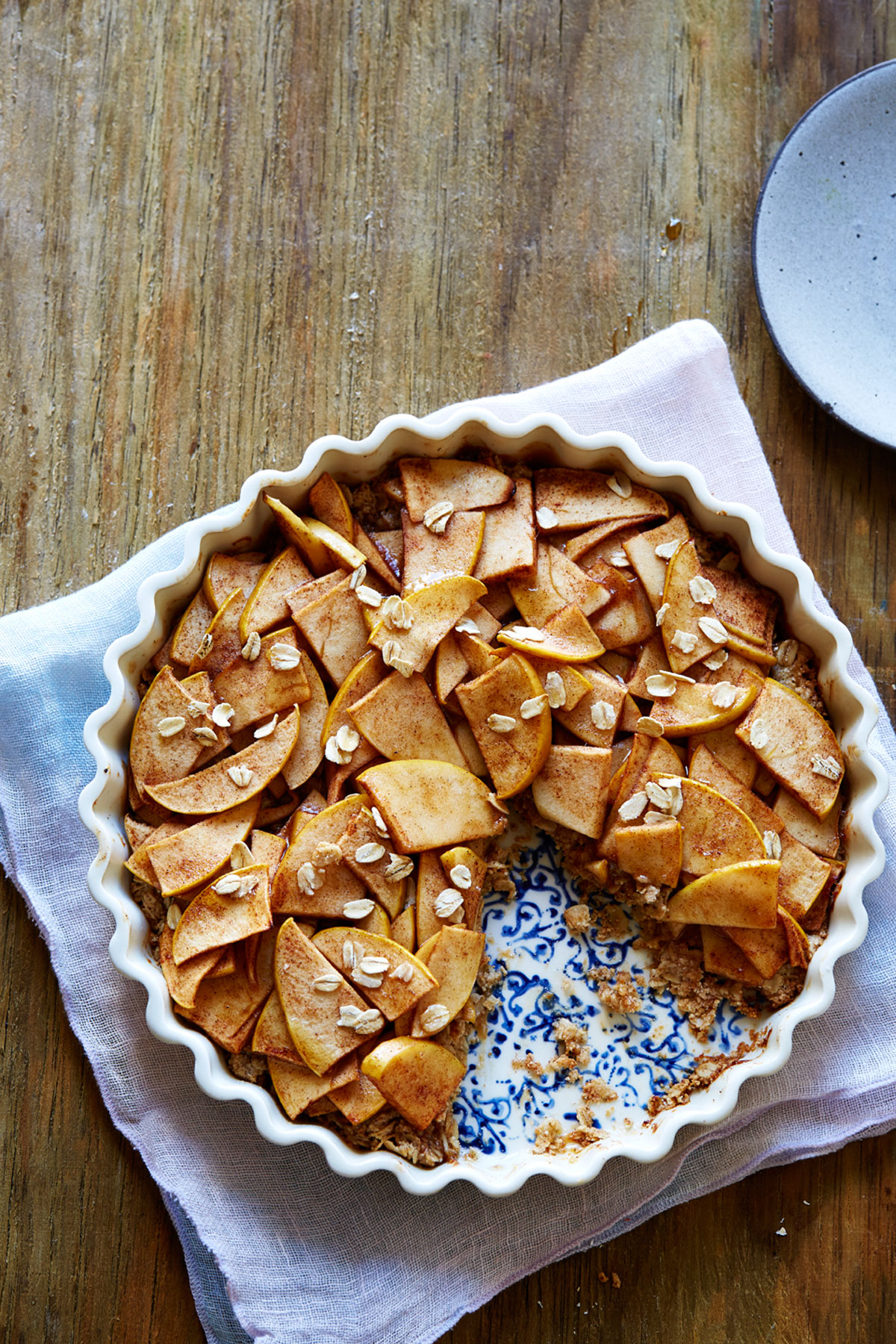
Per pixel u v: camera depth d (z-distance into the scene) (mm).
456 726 718
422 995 689
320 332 791
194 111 797
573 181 800
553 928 734
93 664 757
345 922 702
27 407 787
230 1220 729
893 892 752
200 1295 742
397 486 730
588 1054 727
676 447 774
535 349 793
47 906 750
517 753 708
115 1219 752
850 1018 745
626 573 726
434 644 705
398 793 699
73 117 796
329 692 717
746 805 712
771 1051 703
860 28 806
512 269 796
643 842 703
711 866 706
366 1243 731
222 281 791
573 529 729
